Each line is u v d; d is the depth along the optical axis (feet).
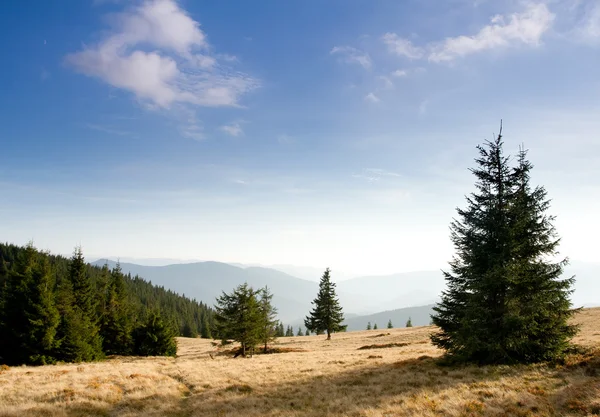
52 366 98.99
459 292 71.10
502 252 63.72
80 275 170.30
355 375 73.72
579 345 67.56
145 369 87.45
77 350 122.01
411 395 54.13
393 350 124.57
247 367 91.15
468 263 69.21
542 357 62.85
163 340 183.01
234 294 144.15
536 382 52.75
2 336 113.70
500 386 53.06
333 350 149.79
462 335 66.54
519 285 63.46
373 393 58.18
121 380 70.44
